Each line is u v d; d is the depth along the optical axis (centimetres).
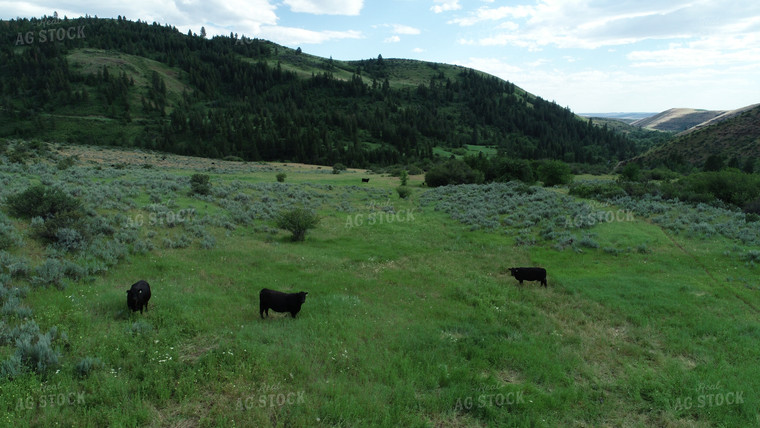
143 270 1455
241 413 670
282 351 897
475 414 744
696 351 1054
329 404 705
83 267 1320
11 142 6259
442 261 1992
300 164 13162
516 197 3781
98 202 2203
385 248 2230
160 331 934
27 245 1409
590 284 1612
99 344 839
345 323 1102
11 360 698
